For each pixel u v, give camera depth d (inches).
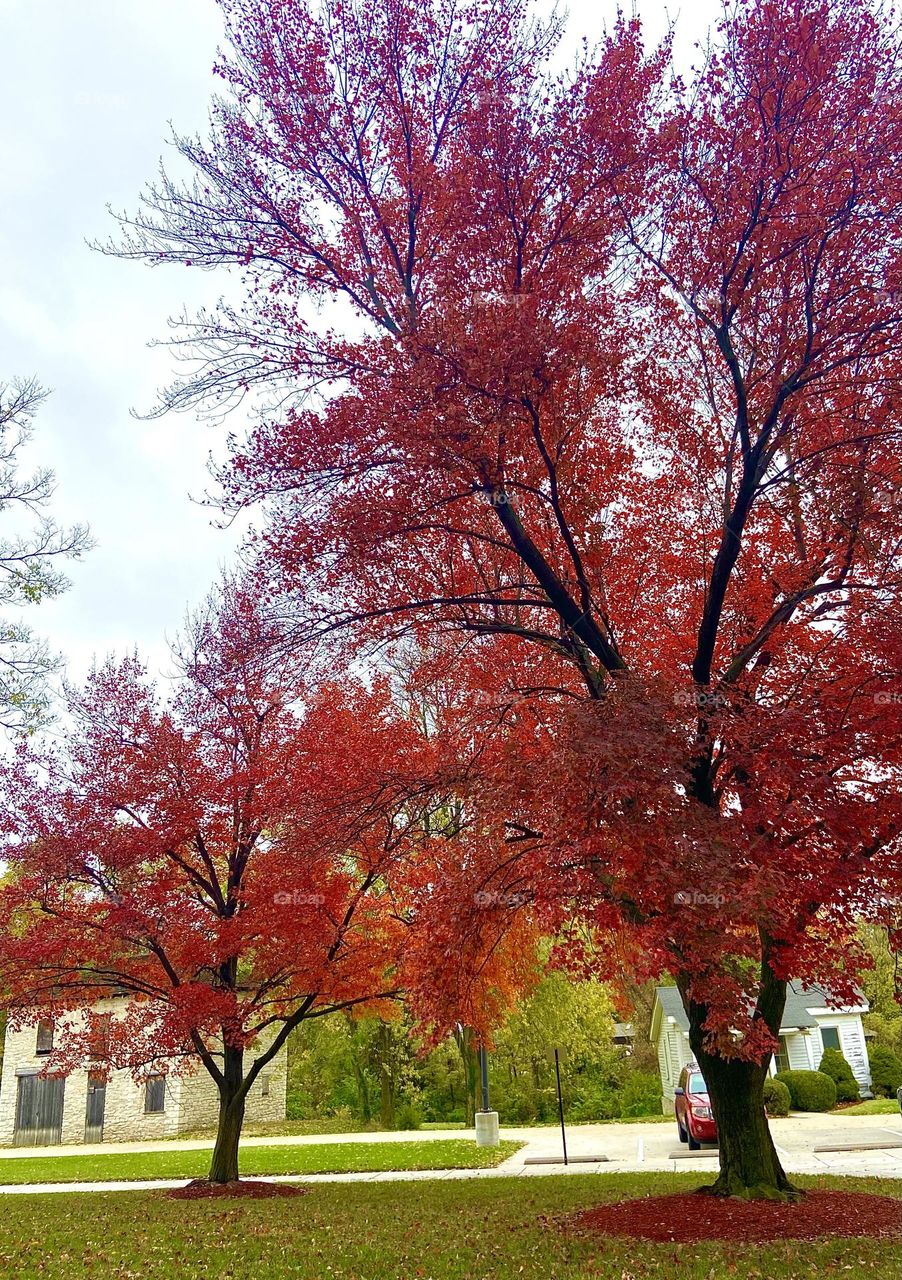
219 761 657.0
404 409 387.5
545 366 384.2
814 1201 430.9
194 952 596.7
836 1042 1300.4
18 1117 1341.0
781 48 398.6
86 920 625.6
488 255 431.5
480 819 405.4
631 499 546.9
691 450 516.1
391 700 611.5
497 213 419.5
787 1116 1089.4
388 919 624.4
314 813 503.8
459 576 524.4
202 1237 423.2
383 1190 598.5
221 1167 646.5
